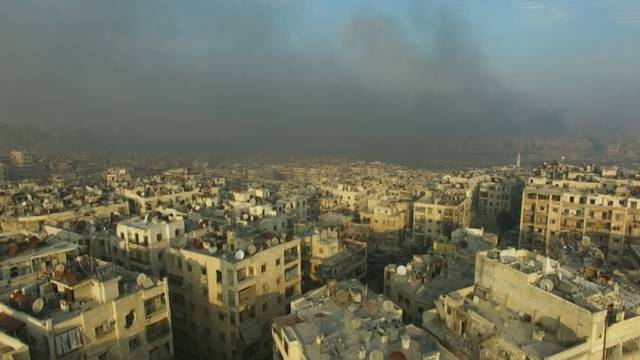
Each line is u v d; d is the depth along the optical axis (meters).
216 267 66.50
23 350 39.66
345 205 182.50
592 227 111.88
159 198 148.12
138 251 78.94
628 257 95.50
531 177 146.75
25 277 58.28
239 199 146.00
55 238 72.50
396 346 44.91
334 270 89.94
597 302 43.75
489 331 44.38
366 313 53.31
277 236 78.50
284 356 48.34
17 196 150.88
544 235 119.75
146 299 53.41
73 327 45.22
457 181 199.00
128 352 50.81
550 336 44.12
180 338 73.75
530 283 47.50
